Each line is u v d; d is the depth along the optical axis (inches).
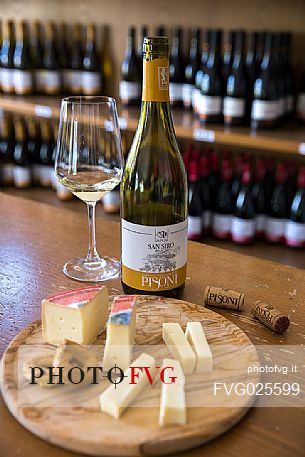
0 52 88.5
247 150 74.2
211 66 66.5
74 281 33.2
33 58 87.1
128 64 79.4
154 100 27.9
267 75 64.8
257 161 71.0
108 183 31.7
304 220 66.9
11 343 25.0
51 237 39.8
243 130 62.4
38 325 26.7
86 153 31.6
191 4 73.2
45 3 87.6
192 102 73.4
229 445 20.3
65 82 86.7
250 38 69.6
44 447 20.1
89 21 83.3
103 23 82.0
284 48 65.2
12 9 91.7
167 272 29.6
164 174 32.8
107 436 19.6
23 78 85.3
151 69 27.3
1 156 89.4
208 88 65.6
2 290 32.0
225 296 29.8
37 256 36.6
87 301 24.9
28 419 20.4
